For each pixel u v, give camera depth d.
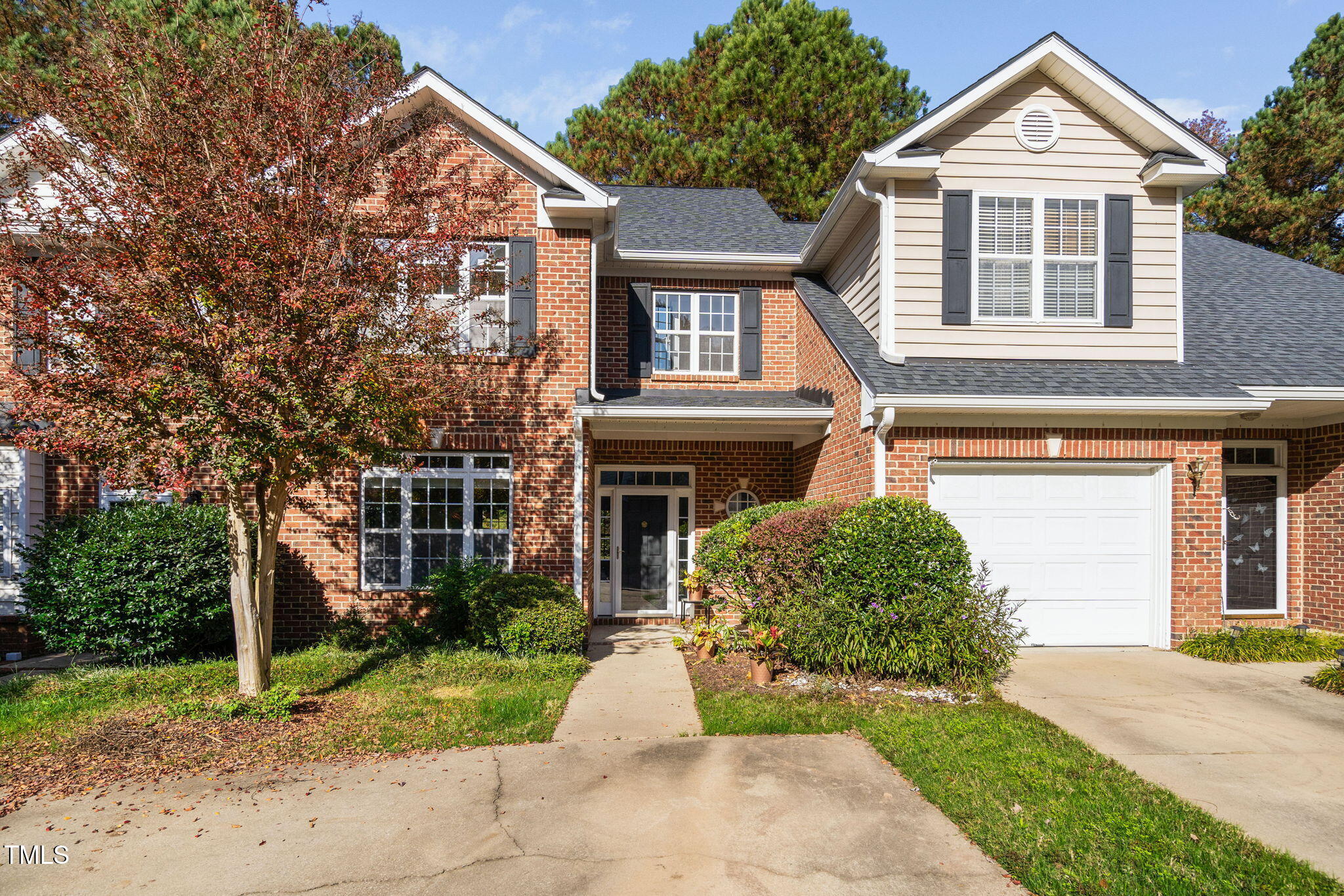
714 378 12.41
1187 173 9.32
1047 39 9.17
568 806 4.60
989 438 8.70
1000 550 8.92
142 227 5.64
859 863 3.93
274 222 5.71
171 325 5.46
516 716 6.28
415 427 6.91
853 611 7.32
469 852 4.04
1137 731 6.00
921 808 4.58
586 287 10.23
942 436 8.66
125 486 5.98
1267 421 10.19
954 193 9.60
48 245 6.04
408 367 6.40
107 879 3.75
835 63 23.11
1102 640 9.02
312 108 6.24
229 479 5.85
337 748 5.59
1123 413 8.54
